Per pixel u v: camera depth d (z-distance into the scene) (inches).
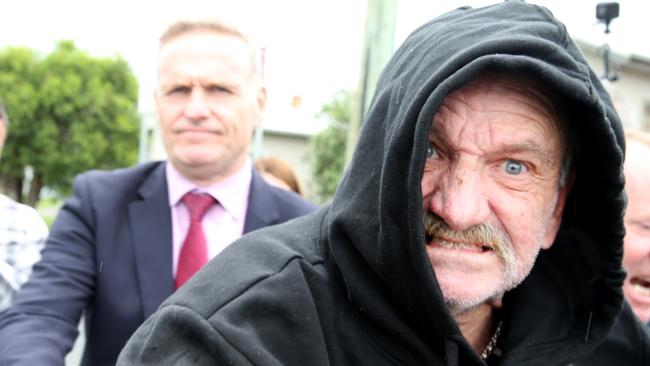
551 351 50.1
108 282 73.0
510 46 37.8
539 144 41.3
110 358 72.2
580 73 40.0
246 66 81.6
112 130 1002.1
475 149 40.3
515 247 43.0
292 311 40.7
